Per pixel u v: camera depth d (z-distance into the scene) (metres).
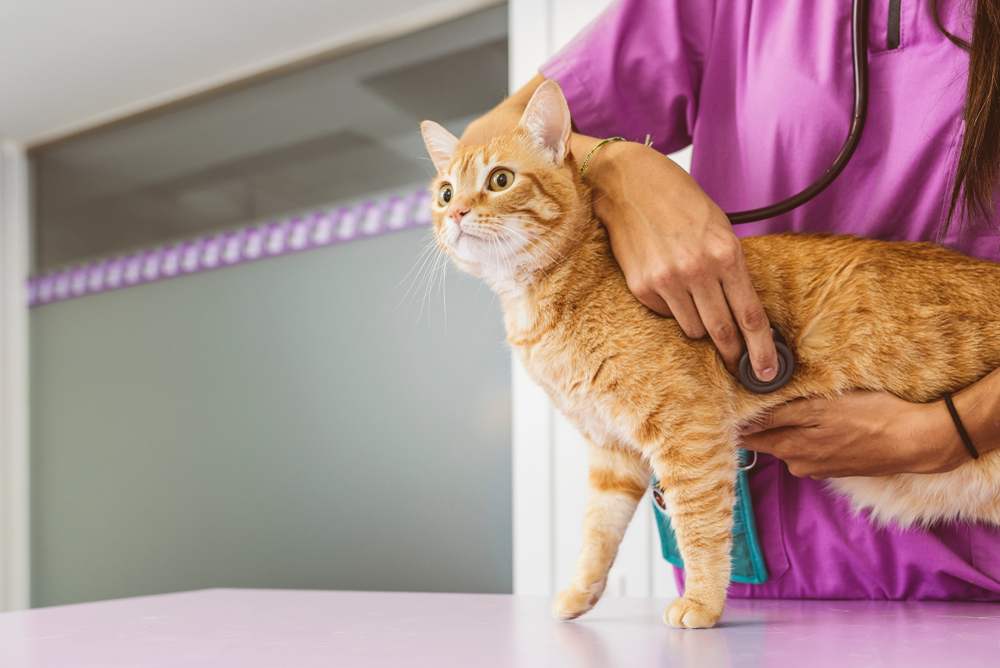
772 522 0.91
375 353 2.46
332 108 2.59
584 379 0.83
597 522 0.86
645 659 0.52
